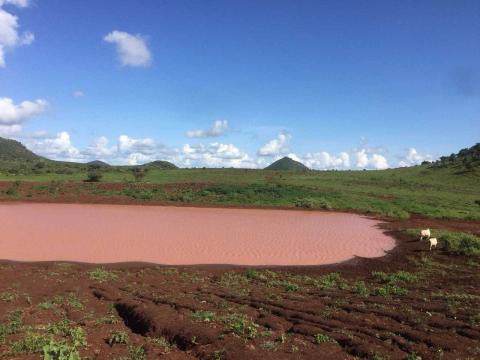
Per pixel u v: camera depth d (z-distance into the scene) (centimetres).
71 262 1742
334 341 882
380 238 2459
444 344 860
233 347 835
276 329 969
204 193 4588
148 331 973
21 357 791
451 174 7725
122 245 2111
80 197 4366
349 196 4619
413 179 7494
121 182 5256
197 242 2225
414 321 1012
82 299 1251
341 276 1642
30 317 1067
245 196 4481
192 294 1300
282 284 1473
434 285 1508
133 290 1341
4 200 4138
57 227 2623
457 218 3559
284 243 2250
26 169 7238
